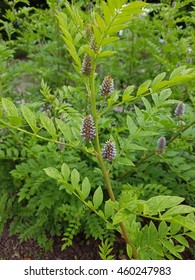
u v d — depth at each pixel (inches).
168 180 21.0
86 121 11.4
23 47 30.4
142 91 10.5
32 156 20.7
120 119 23.7
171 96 20.5
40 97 26.7
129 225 12.8
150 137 20.2
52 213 21.5
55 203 20.8
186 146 19.3
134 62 29.3
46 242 22.7
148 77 29.3
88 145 19.7
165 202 9.2
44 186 20.5
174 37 28.7
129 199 10.5
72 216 19.7
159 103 14.6
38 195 20.4
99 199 11.6
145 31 29.3
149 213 9.2
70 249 23.0
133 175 22.5
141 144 20.1
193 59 27.8
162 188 17.9
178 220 8.7
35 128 10.9
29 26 29.5
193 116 18.5
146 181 21.1
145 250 11.9
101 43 9.7
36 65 27.6
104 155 11.9
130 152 19.2
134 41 31.0
